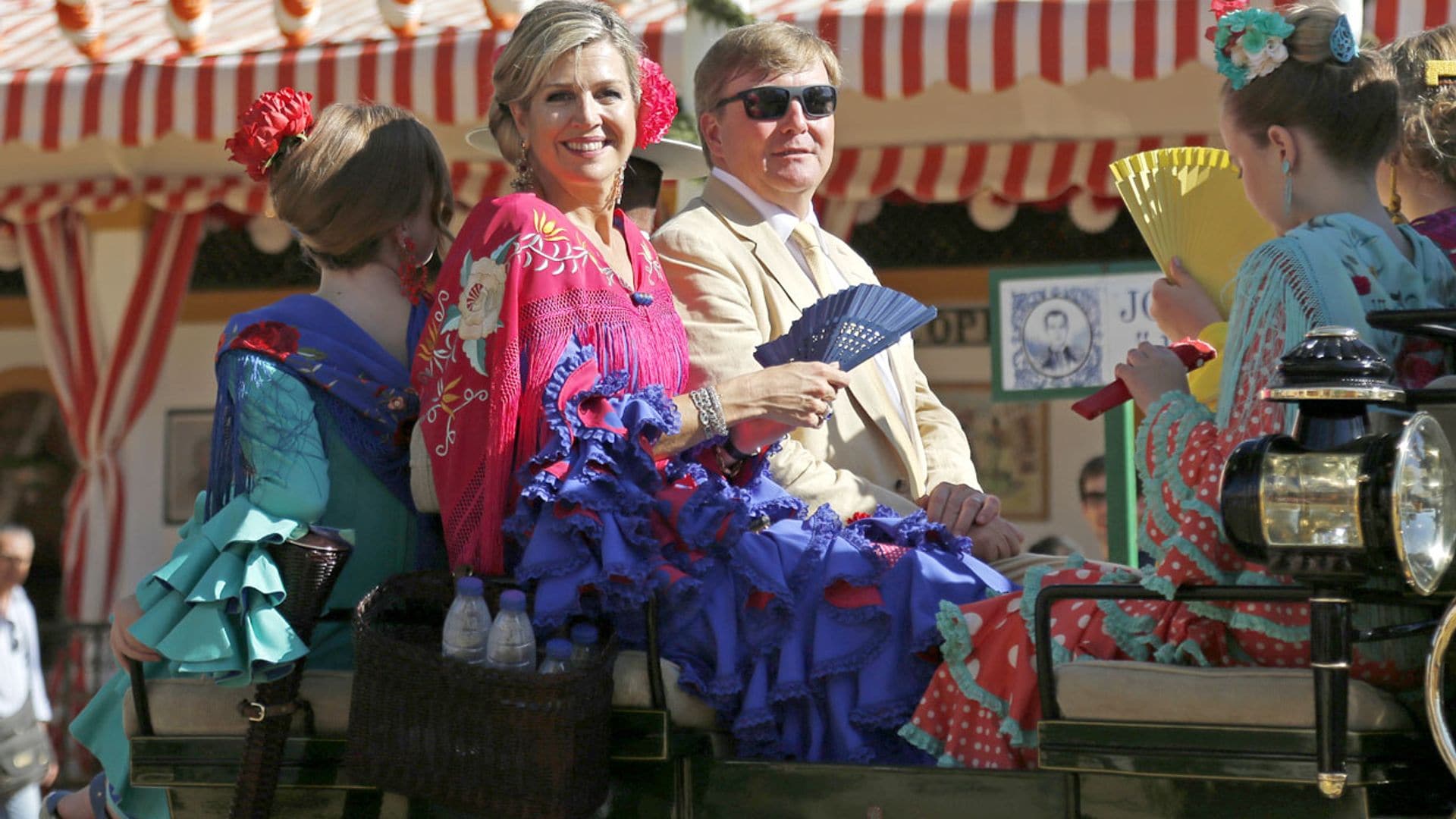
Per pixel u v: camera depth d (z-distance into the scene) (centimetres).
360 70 1856
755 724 635
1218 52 631
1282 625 566
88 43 2003
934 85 1859
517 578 623
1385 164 734
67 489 3100
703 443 676
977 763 620
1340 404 505
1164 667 565
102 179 2462
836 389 668
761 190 838
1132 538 1056
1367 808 523
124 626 673
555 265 653
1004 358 1089
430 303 755
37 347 3031
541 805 584
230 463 681
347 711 664
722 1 1152
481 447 641
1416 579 490
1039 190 2108
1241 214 752
